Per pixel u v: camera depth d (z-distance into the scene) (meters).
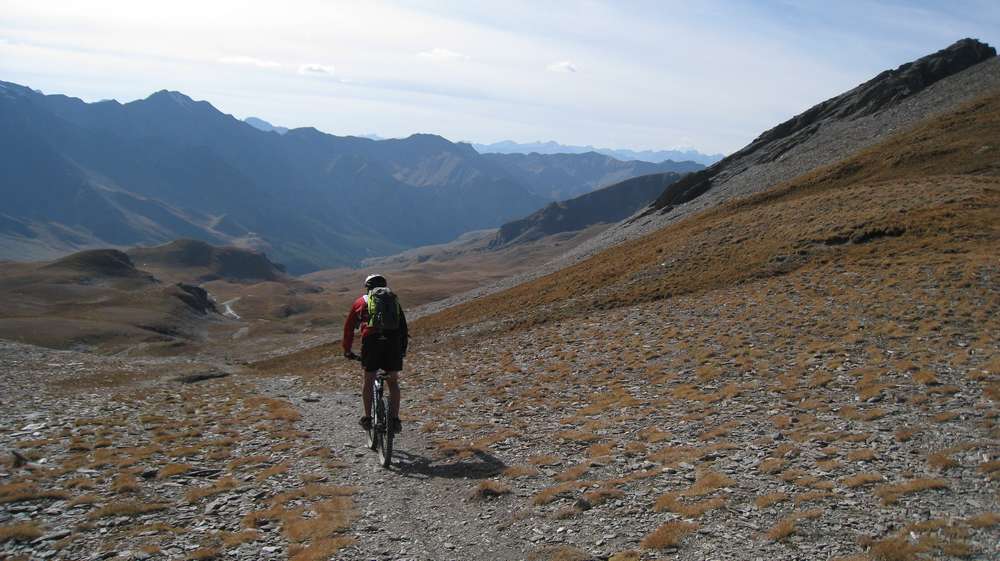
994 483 9.53
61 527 9.52
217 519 10.08
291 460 13.89
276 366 67.00
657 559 7.84
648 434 14.32
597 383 21.72
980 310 23.05
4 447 15.00
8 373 46.66
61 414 20.80
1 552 8.61
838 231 43.22
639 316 36.50
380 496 11.13
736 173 118.25
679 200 120.88
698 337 26.89
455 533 9.27
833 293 30.50
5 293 196.50
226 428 18.06
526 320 48.09
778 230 49.88
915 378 16.39
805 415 14.59
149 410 22.38
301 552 8.55
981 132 68.62
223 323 193.25
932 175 58.59
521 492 10.95
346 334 13.43
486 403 20.77
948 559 7.29
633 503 9.95
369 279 13.56
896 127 92.81
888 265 33.88
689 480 10.97
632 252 73.56
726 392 17.58
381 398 13.45
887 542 7.68
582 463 12.38
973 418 12.95
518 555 8.36
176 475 12.65
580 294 53.72
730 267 44.50
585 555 8.09
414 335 62.69
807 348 21.66
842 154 92.00
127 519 9.97
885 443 12.02
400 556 8.46
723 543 8.20
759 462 11.60
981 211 40.59
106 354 114.12
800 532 8.32
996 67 97.25
